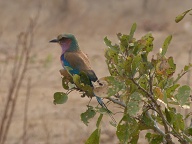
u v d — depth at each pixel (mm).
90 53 35438
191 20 42344
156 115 7895
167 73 7594
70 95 25812
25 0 49969
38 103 24922
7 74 28188
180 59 31906
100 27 43625
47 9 47562
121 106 7719
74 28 43562
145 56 7297
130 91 7129
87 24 44219
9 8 48594
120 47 7594
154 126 7539
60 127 21719
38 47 35250
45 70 28969
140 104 7180
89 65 10211
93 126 21391
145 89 7395
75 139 20531
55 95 7746
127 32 42625
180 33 38844
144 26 41875
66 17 45469
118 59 7539
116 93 7477
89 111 7441
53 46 36094
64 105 24547
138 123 7469
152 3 47375
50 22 44312
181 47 34781
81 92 8133
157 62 7277
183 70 7969
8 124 15438
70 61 10234
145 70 7281
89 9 47312
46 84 27906
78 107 24234
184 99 7555
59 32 41562
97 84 7746
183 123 7520
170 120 7504
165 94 7277
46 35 40000
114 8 47812
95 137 7434
